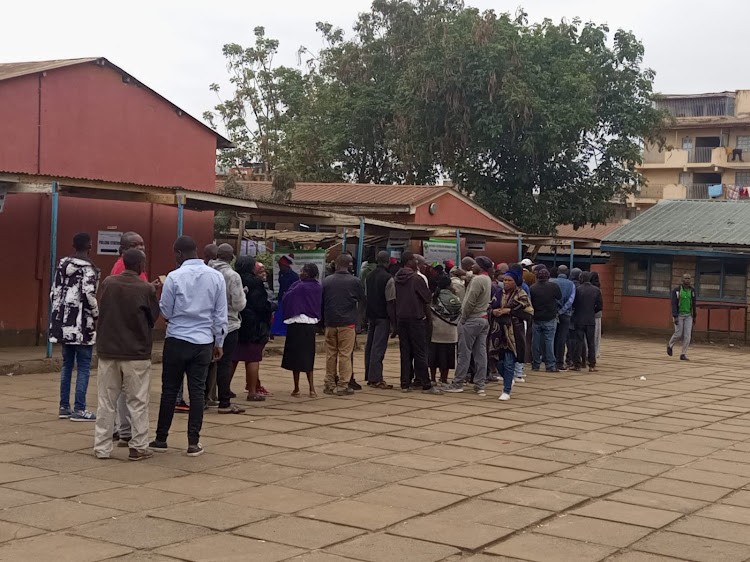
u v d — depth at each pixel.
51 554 5.07
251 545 5.36
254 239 22.39
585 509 6.54
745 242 23.83
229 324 9.81
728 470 8.08
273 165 37.84
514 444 8.90
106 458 7.56
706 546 5.71
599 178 30.83
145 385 7.56
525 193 30.42
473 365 13.27
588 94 28.34
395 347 19.02
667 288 25.62
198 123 17.91
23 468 7.16
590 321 15.91
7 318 14.39
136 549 5.21
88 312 9.05
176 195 13.98
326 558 5.17
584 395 12.80
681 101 48.84
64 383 9.24
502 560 5.28
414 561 5.18
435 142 29.89
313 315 11.33
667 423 10.62
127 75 16.25
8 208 14.38
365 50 34.31
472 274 13.29
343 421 9.81
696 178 48.91
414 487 6.96
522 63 28.28
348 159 35.81
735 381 15.40
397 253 19.64
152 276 16.86
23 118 14.57
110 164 16.16
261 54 40.78
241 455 7.91
